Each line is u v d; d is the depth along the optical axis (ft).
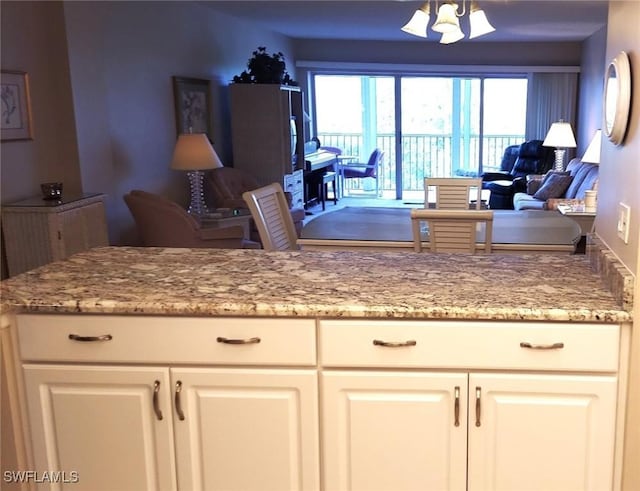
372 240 10.11
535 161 28.48
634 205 5.09
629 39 5.45
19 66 13.26
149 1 17.97
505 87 31.96
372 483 5.63
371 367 5.44
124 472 5.84
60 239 12.54
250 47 25.70
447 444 5.48
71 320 5.65
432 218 8.91
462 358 5.32
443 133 33.71
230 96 22.24
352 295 5.66
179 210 13.94
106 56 16.01
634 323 5.02
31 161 13.70
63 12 14.03
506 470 5.47
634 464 5.07
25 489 5.97
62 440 5.85
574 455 5.38
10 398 5.76
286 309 5.38
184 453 5.72
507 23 23.35
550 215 12.43
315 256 7.30
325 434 5.58
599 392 5.25
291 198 20.04
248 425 5.63
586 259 6.97
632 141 5.21
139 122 17.70
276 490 5.74
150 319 5.56
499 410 5.36
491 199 27.35
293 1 19.58
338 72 31.71
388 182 34.60
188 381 5.59
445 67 30.86
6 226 12.58
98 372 5.67
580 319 5.15
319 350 5.46
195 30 20.86
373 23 24.75
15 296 5.75
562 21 22.86
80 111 14.67
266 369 5.54
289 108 22.77
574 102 30.42
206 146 16.61
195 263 7.01
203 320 5.51
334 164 31.55
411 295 5.63
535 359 5.25
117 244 16.65
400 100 32.27
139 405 5.70
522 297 5.51
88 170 15.03
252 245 15.70
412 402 5.43
